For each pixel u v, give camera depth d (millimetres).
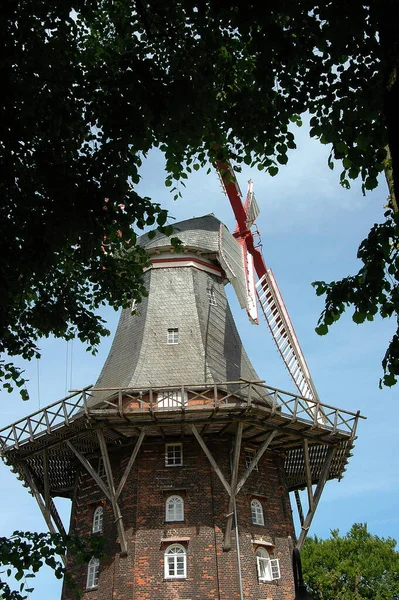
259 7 8828
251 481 25656
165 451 25516
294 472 29578
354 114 10289
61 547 11484
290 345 31812
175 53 11977
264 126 11789
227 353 29000
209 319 29406
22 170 11016
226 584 22594
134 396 25547
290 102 10797
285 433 24719
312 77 10344
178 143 11906
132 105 10609
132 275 14945
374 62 9891
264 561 24438
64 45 10383
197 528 23703
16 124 9734
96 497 25828
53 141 10750
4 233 10570
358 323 9500
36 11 10195
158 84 10438
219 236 29422
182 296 29547
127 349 28531
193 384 23516
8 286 10758
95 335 14969
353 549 48281
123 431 24641
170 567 23141
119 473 25500
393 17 7344
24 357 14148
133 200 11633
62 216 10320
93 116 11047
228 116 12133
